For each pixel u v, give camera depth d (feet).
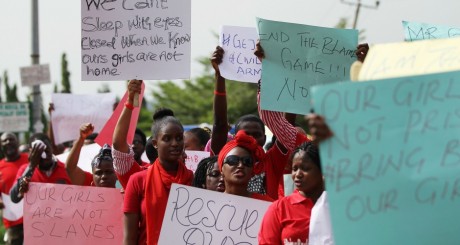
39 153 26.63
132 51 24.68
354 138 13.91
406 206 14.02
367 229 13.93
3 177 40.57
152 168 21.63
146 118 136.56
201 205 20.26
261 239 18.07
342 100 13.89
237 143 19.98
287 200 18.06
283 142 22.56
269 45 22.81
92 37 24.93
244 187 20.26
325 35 23.00
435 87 14.06
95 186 26.23
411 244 14.08
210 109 131.23
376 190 13.96
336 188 13.89
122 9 24.73
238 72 26.45
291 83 22.76
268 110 22.79
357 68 16.46
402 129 13.99
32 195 26.00
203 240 20.13
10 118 68.69
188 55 24.45
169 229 20.35
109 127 26.21
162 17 24.54
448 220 14.08
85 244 25.43
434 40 15.30
